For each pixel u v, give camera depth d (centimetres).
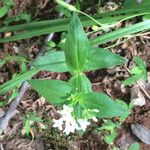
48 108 35
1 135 35
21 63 35
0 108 35
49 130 35
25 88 35
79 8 34
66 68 27
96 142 35
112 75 35
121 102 34
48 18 37
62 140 35
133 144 32
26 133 35
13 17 36
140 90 35
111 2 36
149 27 29
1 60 35
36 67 29
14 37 32
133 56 35
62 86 25
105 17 32
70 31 24
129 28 29
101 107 25
